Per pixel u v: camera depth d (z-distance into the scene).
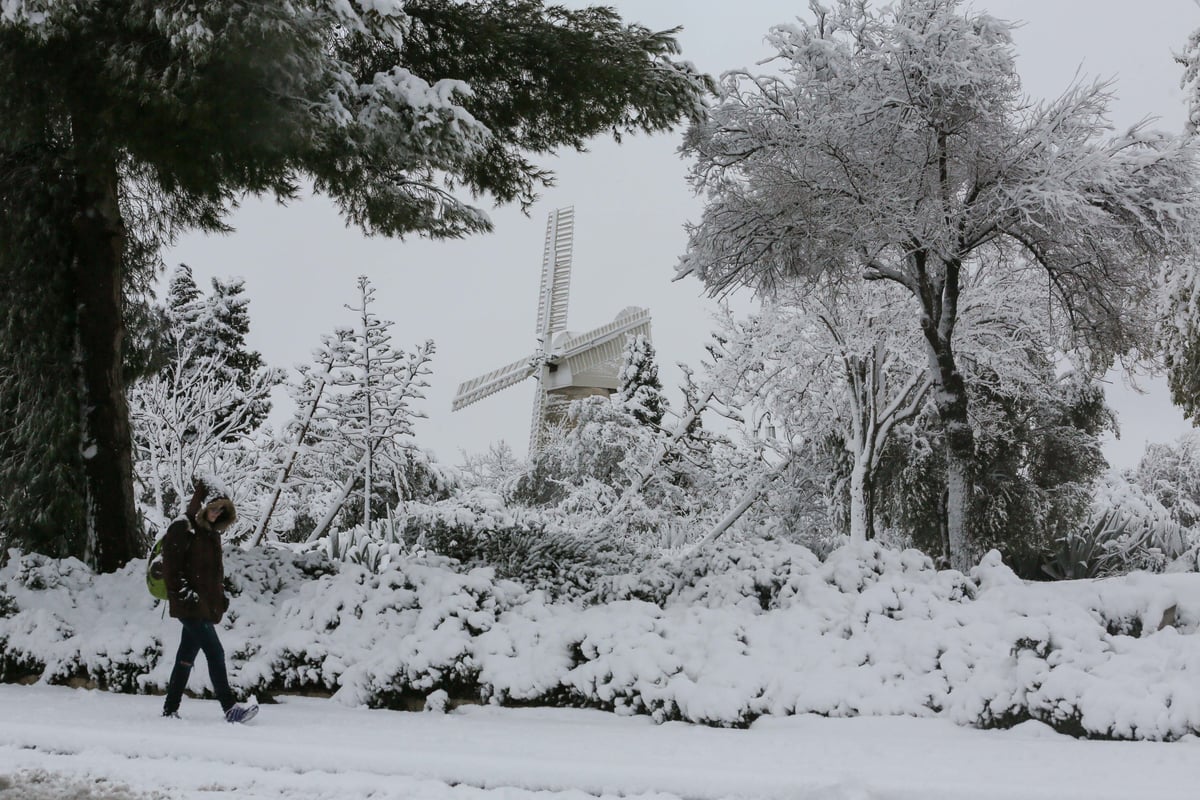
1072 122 14.14
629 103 13.41
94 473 12.11
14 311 11.89
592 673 8.58
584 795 5.37
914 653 8.38
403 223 12.90
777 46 15.45
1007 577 9.59
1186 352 20.06
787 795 5.28
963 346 23.30
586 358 47.34
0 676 10.05
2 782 5.57
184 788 5.50
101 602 10.66
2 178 11.91
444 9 12.97
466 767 5.75
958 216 14.28
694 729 7.71
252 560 11.35
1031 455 26.75
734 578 10.21
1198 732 6.87
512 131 14.17
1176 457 46.00
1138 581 9.13
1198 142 14.03
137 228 14.09
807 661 8.52
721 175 15.77
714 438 29.64
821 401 26.81
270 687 9.40
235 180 11.74
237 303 39.34
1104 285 15.08
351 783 5.57
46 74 9.95
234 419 27.70
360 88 10.78
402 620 9.62
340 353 27.36
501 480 37.31
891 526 28.44
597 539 13.44
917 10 14.38
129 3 9.63
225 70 9.48
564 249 48.66
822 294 21.11
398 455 28.56
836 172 14.42
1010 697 7.54
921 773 5.79
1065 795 5.09
